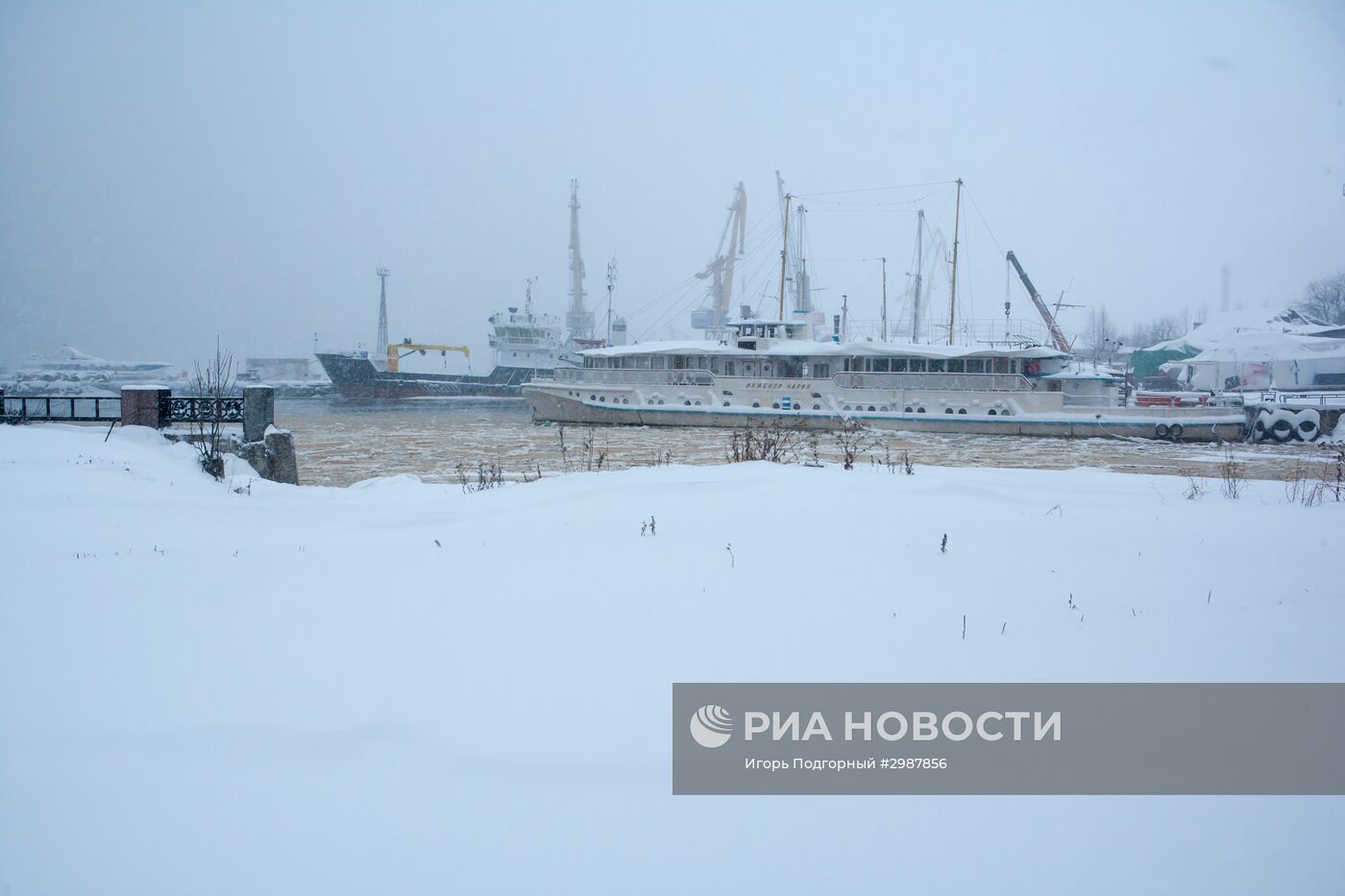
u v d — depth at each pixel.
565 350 116.06
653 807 5.27
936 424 54.56
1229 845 5.05
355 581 9.57
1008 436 53.34
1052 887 4.65
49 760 5.64
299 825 5.02
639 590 9.12
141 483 16.20
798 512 12.44
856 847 4.97
